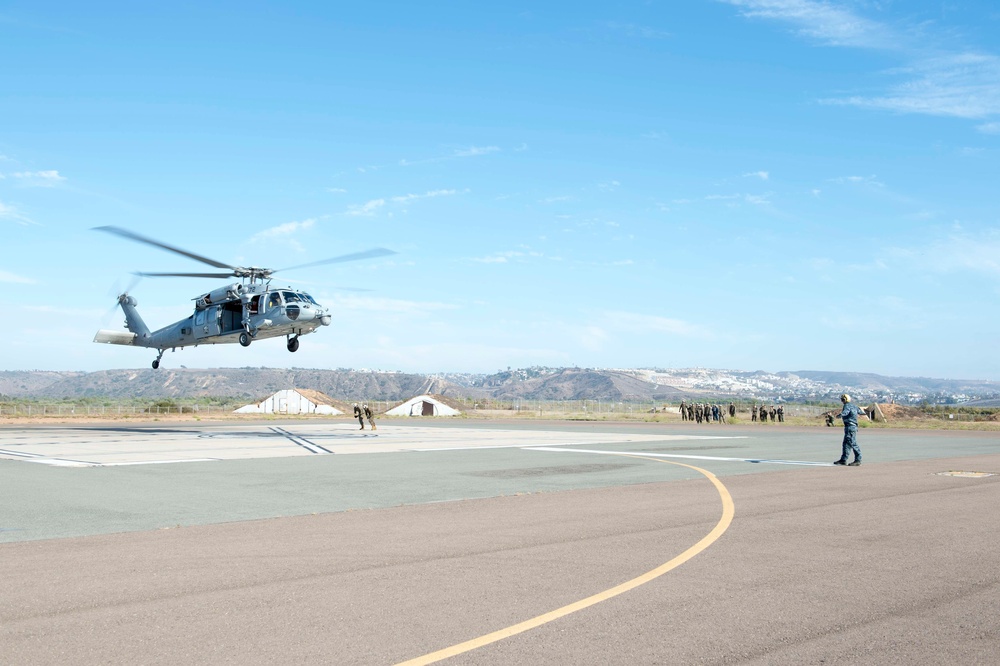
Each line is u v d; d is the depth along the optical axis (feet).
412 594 23.03
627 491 49.96
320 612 21.08
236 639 18.76
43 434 133.49
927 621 20.21
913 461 75.72
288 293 111.75
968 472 63.31
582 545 30.83
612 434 136.98
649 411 311.88
